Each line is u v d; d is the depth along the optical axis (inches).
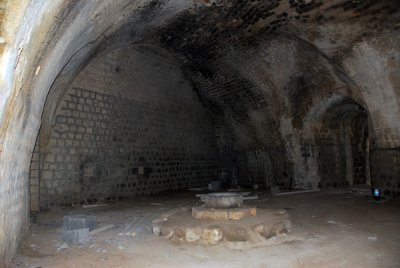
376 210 239.3
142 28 312.2
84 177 321.7
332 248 148.3
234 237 157.9
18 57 100.0
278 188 382.3
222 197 193.6
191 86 463.8
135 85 382.6
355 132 429.1
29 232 201.0
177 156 436.5
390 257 133.2
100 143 339.3
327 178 398.3
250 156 462.9
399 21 238.1
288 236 170.9
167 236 175.3
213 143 497.4
